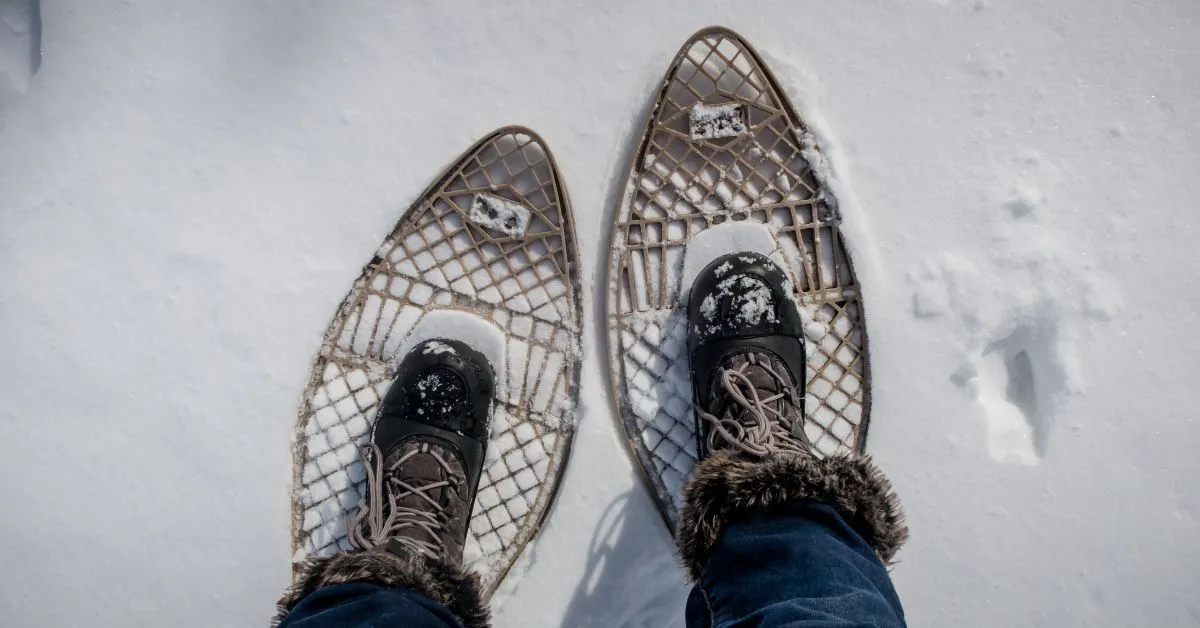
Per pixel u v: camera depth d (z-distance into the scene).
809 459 0.86
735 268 1.07
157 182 1.12
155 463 1.09
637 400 1.09
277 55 1.13
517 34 1.13
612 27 1.13
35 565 1.09
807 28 1.14
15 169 1.11
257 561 1.08
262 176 1.12
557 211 1.11
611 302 1.10
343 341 1.11
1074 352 1.11
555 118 1.13
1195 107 1.13
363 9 1.13
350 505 1.08
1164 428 1.11
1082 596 1.10
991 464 1.11
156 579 1.09
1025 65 1.14
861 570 0.78
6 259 1.10
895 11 1.14
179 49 1.12
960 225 1.12
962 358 1.11
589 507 1.08
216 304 1.11
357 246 1.11
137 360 1.10
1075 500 1.11
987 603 1.10
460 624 0.86
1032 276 1.11
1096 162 1.13
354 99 1.13
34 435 1.09
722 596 0.81
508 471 1.10
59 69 1.11
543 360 1.10
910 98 1.14
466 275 1.11
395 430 1.05
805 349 1.08
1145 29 1.14
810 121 1.12
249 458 1.09
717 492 0.87
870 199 1.13
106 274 1.11
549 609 1.07
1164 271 1.12
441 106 1.13
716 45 1.09
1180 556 1.10
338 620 0.77
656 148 1.11
